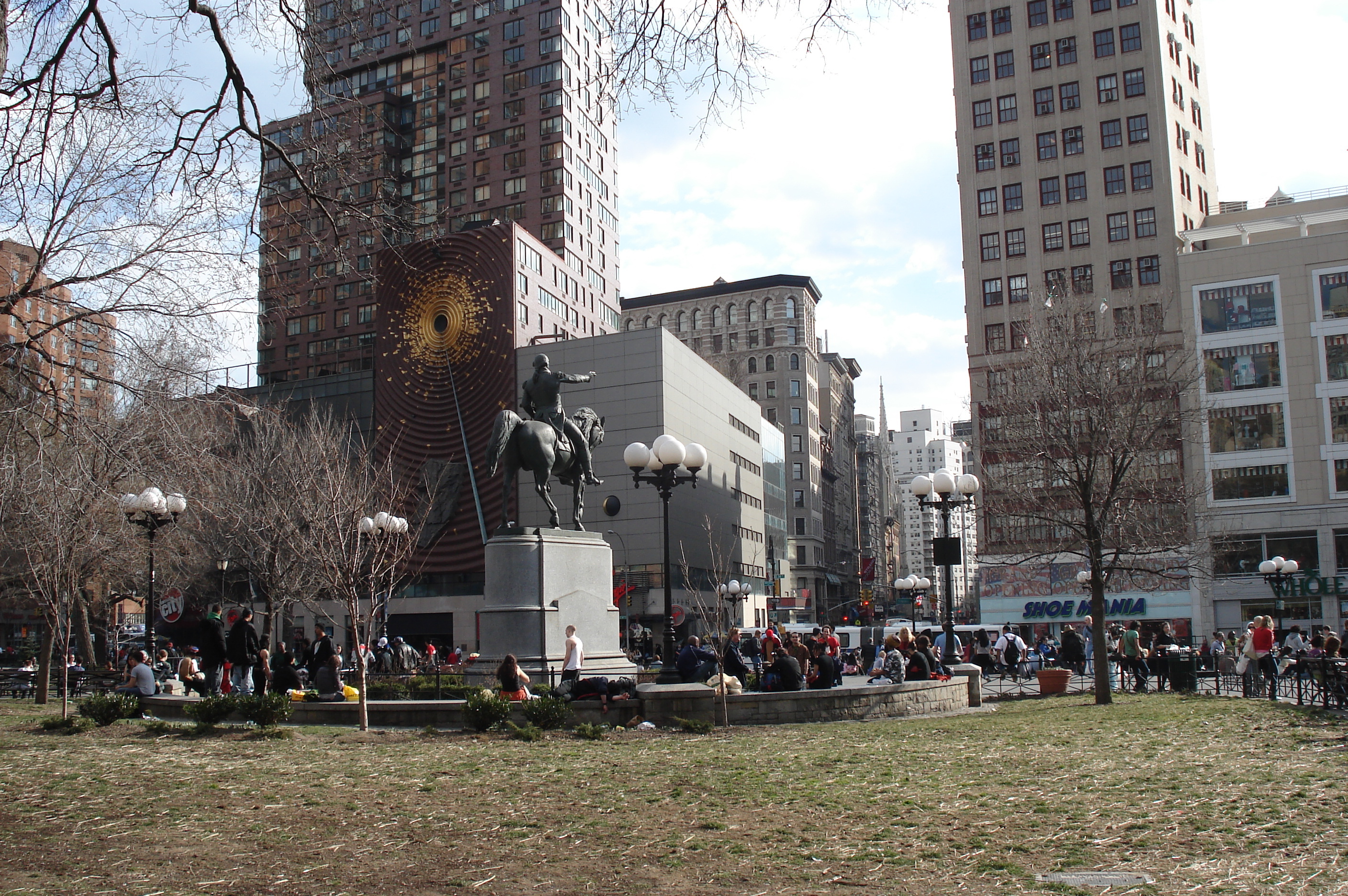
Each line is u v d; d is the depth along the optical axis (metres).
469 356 79.56
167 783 11.37
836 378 156.12
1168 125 68.94
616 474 76.12
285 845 8.34
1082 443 27.69
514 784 11.23
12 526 20.88
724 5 9.84
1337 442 60.38
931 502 27.41
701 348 133.00
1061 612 63.91
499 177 98.12
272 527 33.94
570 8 99.62
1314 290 61.72
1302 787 10.41
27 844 8.36
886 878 7.16
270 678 21.27
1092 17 70.56
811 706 18.94
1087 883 6.91
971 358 70.00
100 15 10.51
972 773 11.70
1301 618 59.69
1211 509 61.47
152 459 14.09
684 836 8.54
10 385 12.38
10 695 29.23
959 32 73.56
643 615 73.19
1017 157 71.06
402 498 46.84
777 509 110.75
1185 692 26.70
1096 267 68.19
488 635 22.50
